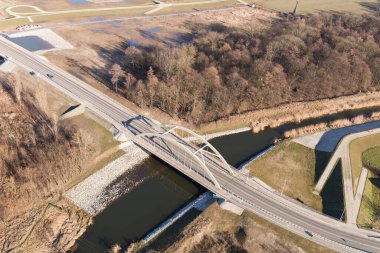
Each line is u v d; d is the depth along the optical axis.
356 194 115.38
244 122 146.38
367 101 165.38
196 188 117.38
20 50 175.88
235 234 101.31
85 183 114.75
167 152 122.88
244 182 115.75
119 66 164.12
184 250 96.94
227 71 160.12
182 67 154.75
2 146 118.75
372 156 134.00
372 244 99.94
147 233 101.44
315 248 97.44
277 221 103.81
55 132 120.69
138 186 116.62
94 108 141.00
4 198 103.56
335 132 144.75
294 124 149.62
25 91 147.50
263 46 178.88
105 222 103.62
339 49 181.12
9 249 94.25
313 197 114.69
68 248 96.25
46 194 108.69
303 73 162.25
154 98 147.50
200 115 144.88
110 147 127.12
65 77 158.88
